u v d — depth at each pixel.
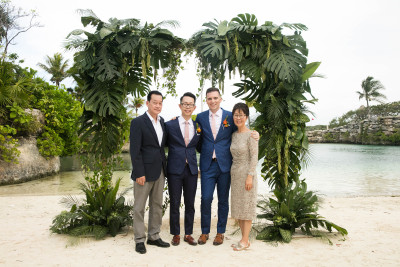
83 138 3.97
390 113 51.09
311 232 3.89
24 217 4.95
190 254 3.14
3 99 9.58
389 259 2.97
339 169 15.68
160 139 3.47
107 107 3.83
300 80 4.11
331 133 61.62
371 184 10.27
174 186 3.46
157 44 3.99
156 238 3.44
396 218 4.91
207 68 4.46
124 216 3.90
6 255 3.07
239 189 3.32
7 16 22.34
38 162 11.74
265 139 4.29
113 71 3.75
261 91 4.41
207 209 3.54
